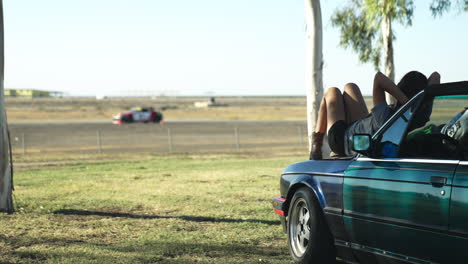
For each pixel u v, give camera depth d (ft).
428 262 17.72
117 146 151.84
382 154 20.68
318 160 24.89
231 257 27.48
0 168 42.86
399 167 19.35
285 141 169.07
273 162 99.35
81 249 29.58
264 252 28.53
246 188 59.36
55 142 164.25
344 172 22.16
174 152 131.64
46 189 60.03
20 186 63.46
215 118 368.89
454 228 16.53
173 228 36.09
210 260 26.89
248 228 35.68
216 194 54.19
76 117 372.17
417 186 18.15
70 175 77.61
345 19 77.10
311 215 23.62
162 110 498.28
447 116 19.66
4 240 32.19
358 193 21.07
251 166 90.33
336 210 22.36
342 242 22.35
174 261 26.68
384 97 24.31
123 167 90.99
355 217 21.18
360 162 21.59
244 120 324.39
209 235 33.35
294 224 25.86
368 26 71.56
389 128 20.79
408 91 24.34
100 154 125.90
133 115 277.64
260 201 48.93
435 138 18.84
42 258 27.61
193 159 111.65
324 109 27.89
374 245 20.39
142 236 33.14
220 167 88.63
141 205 47.03
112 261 26.84
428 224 17.56
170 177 72.95
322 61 48.32
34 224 37.88
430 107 19.75
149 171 82.94
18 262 26.81
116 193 55.77
